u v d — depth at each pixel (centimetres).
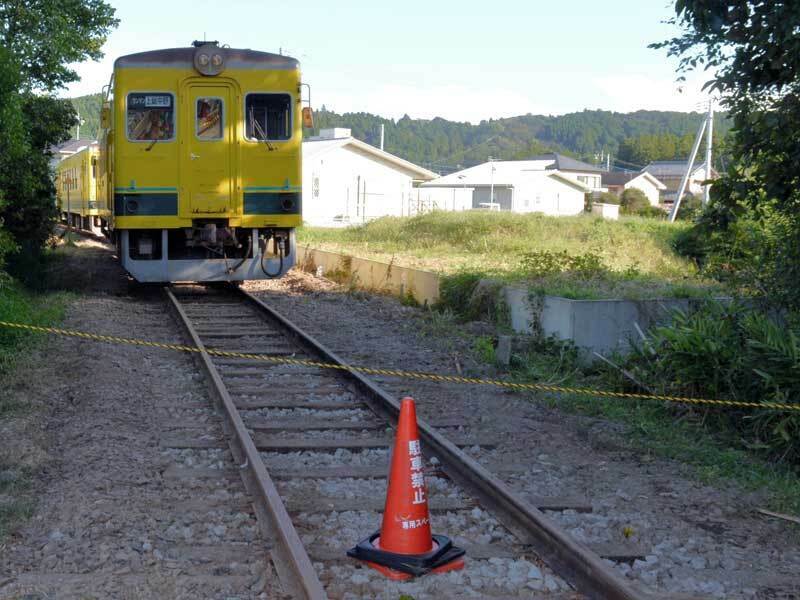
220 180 1522
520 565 499
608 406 884
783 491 645
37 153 1748
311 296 1750
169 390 912
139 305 1579
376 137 17962
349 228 3269
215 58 1499
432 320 1393
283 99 1546
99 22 1970
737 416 819
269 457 712
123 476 634
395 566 486
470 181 6056
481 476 615
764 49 766
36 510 563
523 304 1245
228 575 478
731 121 835
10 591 451
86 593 451
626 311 1113
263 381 970
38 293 1645
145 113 1493
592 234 2423
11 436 718
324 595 429
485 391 956
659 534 554
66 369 977
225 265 1571
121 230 1535
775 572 505
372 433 785
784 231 911
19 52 1689
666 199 7981
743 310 913
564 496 624
